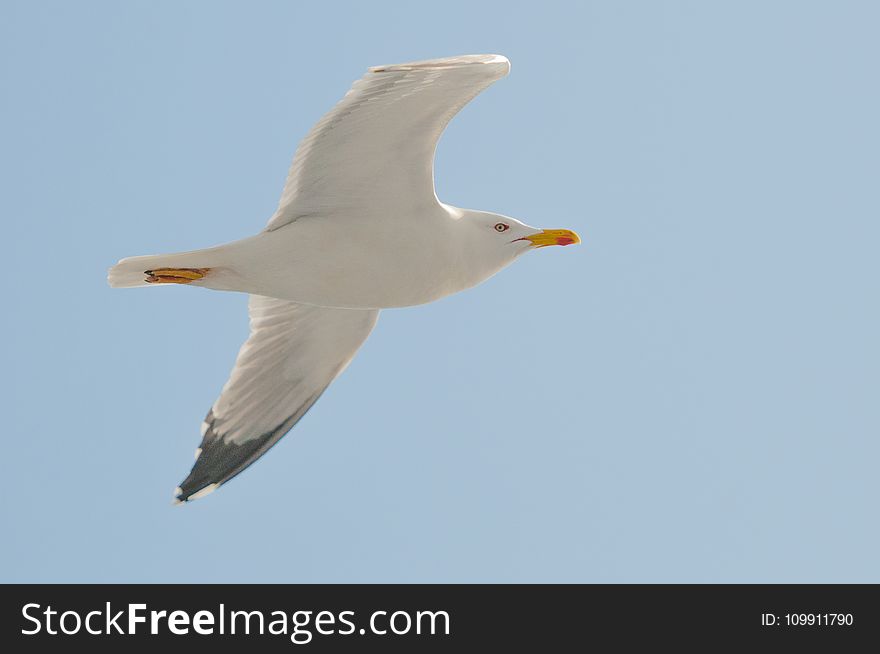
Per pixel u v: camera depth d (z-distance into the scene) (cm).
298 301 1252
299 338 1441
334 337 1440
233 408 1470
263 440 1488
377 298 1245
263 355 1454
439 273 1242
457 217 1259
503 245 1277
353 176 1188
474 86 1106
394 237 1213
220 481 1484
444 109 1133
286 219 1222
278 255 1208
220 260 1212
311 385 1475
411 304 1261
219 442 1478
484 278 1284
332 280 1224
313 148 1172
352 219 1209
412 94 1116
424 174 1190
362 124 1148
